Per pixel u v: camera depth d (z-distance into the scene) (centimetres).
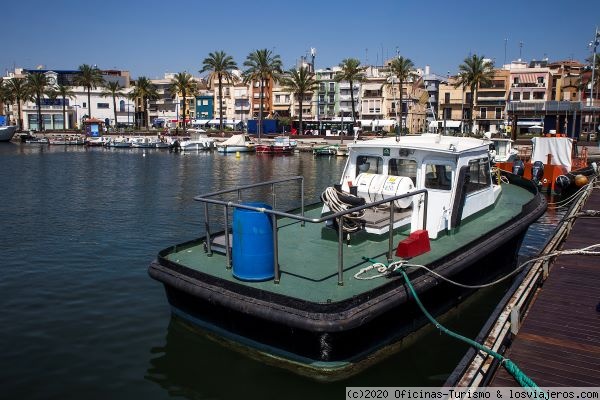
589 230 1315
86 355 773
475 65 7194
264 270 715
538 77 9131
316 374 662
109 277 1166
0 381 696
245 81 8025
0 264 1273
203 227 1758
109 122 11831
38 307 974
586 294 823
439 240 927
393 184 916
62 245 1480
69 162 5075
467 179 980
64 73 12738
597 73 7150
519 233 1079
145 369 730
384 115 9481
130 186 3089
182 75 9225
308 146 6888
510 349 628
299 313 626
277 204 2328
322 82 10112
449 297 855
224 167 4641
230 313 715
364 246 875
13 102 11069
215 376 695
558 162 2817
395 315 718
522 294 802
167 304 991
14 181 3319
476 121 9288
